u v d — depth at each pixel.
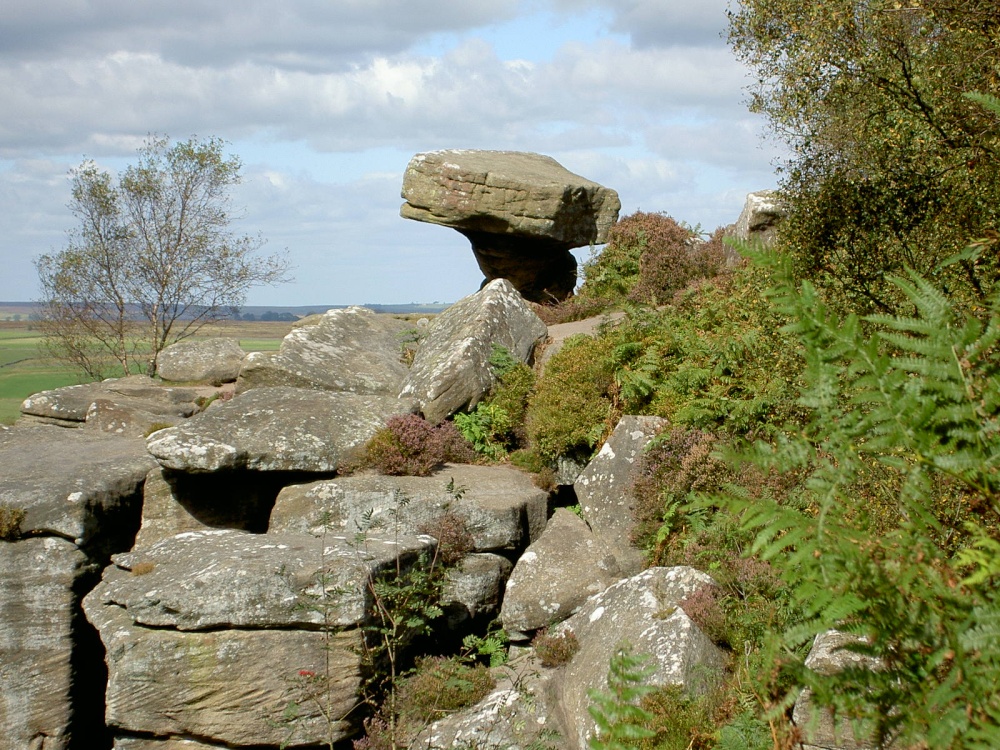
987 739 1.57
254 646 9.80
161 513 13.48
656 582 9.56
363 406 14.30
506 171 23.53
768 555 1.93
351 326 18.77
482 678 9.44
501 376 15.49
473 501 12.18
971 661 1.69
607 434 13.23
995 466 1.78
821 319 1.99
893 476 3.30
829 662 5.88
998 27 7.41
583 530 11.80
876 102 8.43
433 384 14.91
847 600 1.79
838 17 8.48
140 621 10.05
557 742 8.29
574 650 9.49
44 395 19.38
